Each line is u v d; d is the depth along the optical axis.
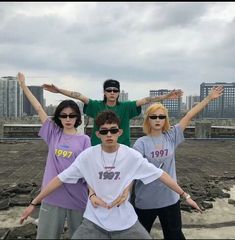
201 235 5.36
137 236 3.44
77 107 4.07
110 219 3.46
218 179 9.02
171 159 4.18
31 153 12.99
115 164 3.56
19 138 17.69
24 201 6.76
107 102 4.99
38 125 18.47
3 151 13.51
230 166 10.73
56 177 3.73
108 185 3.53
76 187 3.88
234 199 7.25
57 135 4.07
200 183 8.45
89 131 15.10
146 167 3.64
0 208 6.41
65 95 5.01
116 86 4.90
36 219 5.92
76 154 3.94
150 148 4.13
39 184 8.06
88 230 3.43
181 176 9.23
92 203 3.53
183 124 4.32
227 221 6.05
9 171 9.71
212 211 6.54
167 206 4.12
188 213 6.39
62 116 4.02
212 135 19.22
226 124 20.45
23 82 4.49
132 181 3.67
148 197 4.09
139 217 4.21
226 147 15.24
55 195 3.89
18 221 5.88
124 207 3.53
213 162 11.39
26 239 5.05
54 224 3.92
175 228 4.17
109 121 3.53
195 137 18.52
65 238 4.84
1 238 5.08
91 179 3.59
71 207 3.91
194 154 13.10
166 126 4.24
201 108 4.40
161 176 3.69
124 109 4.96
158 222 5.84
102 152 3.61
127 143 4.94
